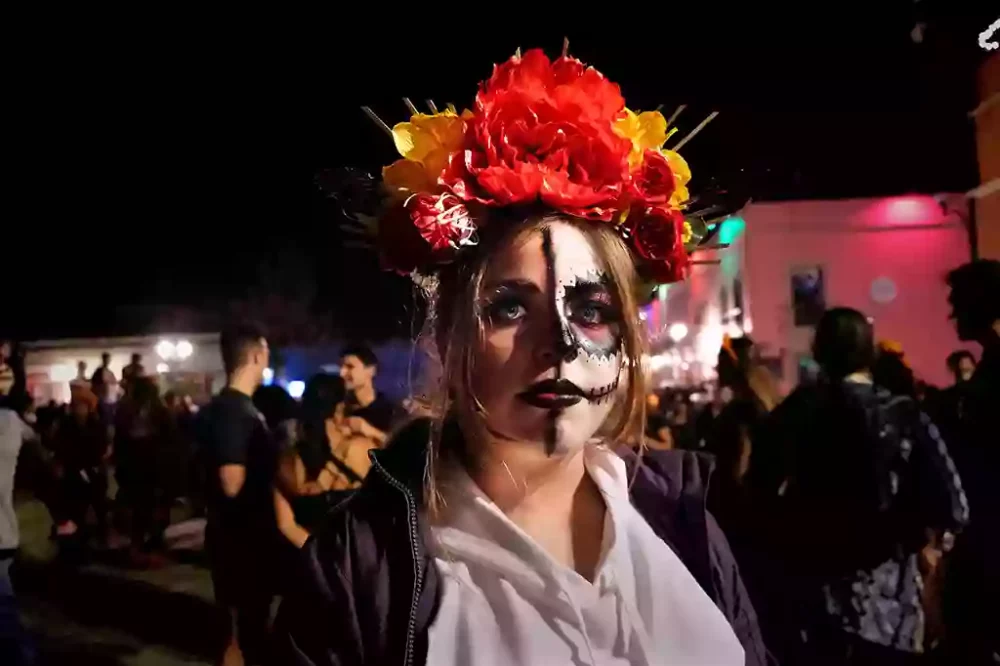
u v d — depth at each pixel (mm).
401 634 809
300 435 2746
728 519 2416
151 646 3826
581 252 859
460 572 833
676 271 928
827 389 2070
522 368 833
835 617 1979
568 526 917
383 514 871
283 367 9094
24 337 11062
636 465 981
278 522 2629
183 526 6316
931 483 1866
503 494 894
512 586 823
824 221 6199
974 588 1902
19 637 3250
